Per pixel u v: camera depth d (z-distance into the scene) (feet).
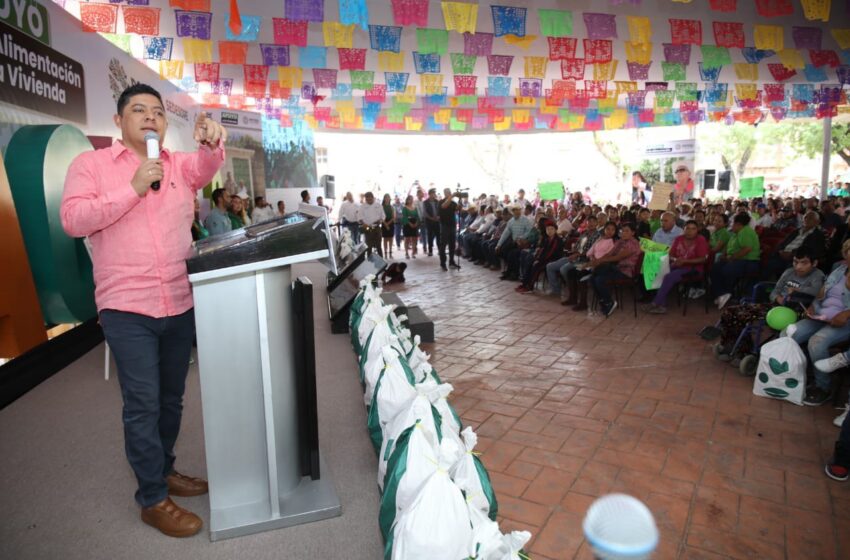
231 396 7.27
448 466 5.88
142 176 5.98
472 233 41.83
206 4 19.10
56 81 17.99
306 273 33.99
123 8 19.63
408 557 5.59
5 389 12.54
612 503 2.91
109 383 13.88
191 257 6.66
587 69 33.32
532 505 8.84
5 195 13.78
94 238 6.61
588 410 12.61
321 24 24.25
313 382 8.00
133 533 7.42
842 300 12.69
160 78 28.40
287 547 7.09
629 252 21.84
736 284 23.20
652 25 25.73
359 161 112.98
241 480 7.55
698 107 42.55
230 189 40.57
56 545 7.18
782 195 79.30
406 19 18.76
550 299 25.93
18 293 13.88
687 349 17.13
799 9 24.20
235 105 41.91
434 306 25.03
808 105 42.70
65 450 10.00
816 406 12.51
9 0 15.55
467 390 14.07
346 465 9.25
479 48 24.70
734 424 11.72
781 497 9.00
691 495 9.09
